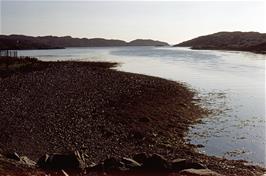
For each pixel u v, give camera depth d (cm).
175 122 2498
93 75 4869
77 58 10156
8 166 1197
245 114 2753
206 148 1942
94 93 3475
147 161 1300
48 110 2711
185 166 1310
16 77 4475
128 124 2395
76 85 3950
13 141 1978
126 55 12681
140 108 2867
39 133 2142
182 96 3509
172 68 6894
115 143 2014
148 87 3944
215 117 2661
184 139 2116
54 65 6119
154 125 2400
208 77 5291
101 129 2258
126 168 1273
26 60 6556
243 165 1653
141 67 7062
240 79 5053
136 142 2045
